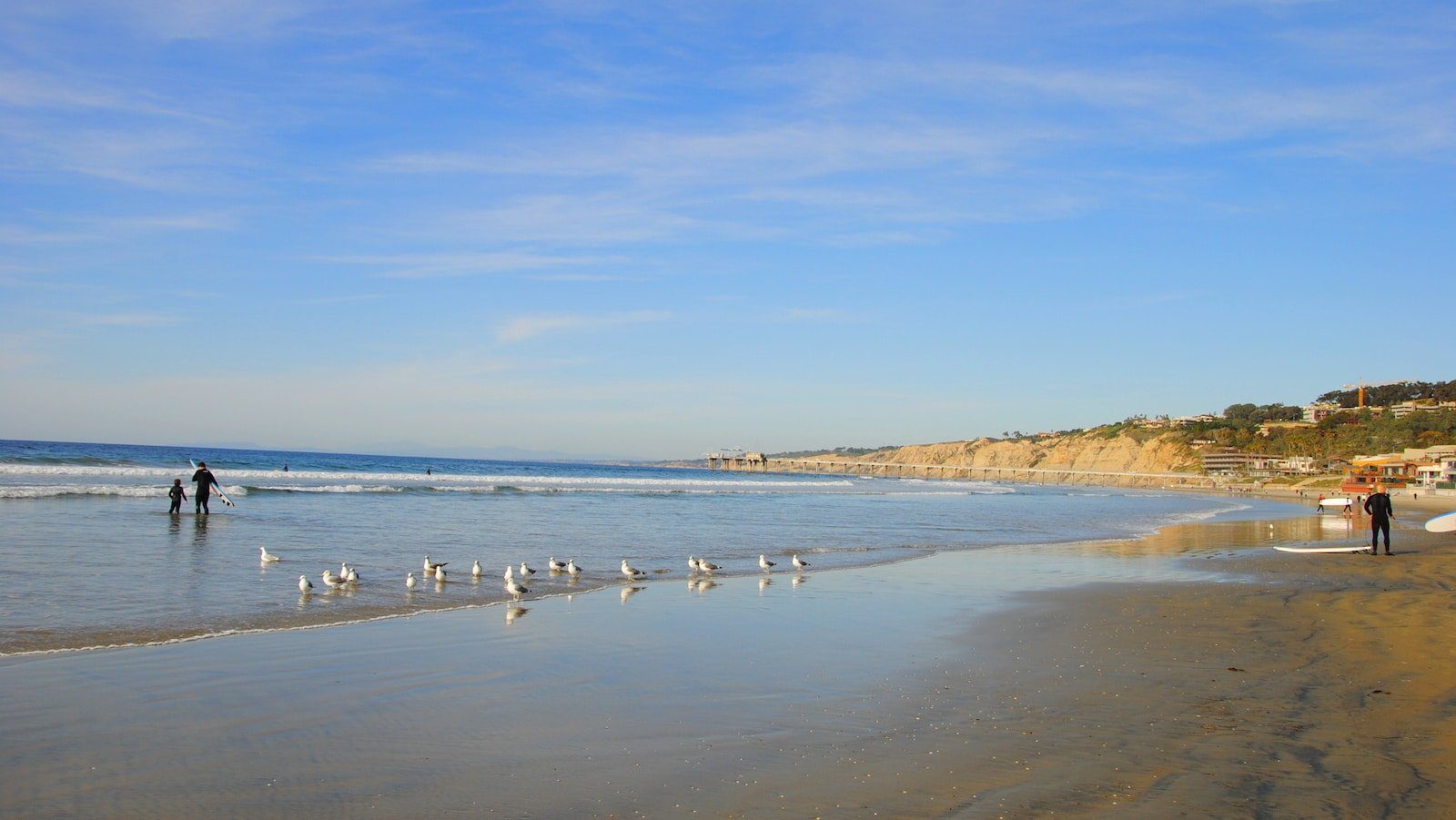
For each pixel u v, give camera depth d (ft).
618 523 107.86
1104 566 74.23
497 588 55.98
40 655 33.60
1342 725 26.63
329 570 59.62
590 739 25.59
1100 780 21.93
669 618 46.34
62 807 20.11
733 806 20.44
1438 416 533.55
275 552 67.72
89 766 22.63
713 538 93.40
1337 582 62.59
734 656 37.06
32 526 76.79
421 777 22.40
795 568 69.67
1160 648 38.78
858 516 140.05
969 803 20.45
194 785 21.66
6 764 22.59
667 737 25.80
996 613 48.60
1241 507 252.83
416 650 36.96
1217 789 21.22
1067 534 116.67
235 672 32.32
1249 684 31.96
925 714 28.37
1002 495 288.92
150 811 20.03
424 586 55.36
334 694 29.73
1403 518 178.60
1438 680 32.24
